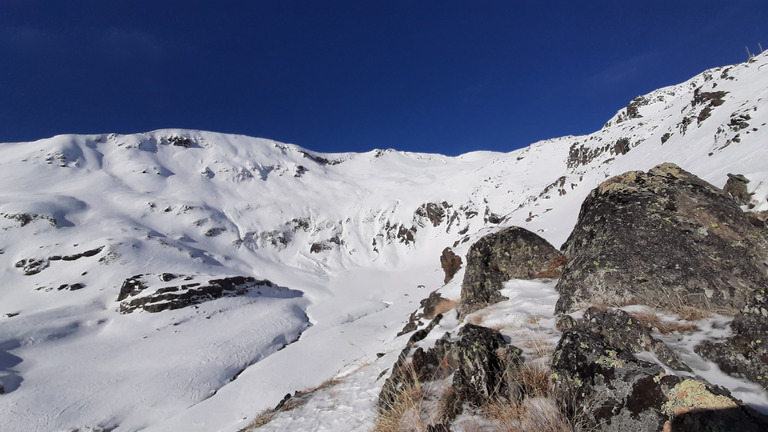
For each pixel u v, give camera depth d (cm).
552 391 373
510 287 870
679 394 278
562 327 535
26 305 7325
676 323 473
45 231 9944
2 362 4703
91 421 3519
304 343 4559
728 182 1095
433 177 15912
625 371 323
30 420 3531
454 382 457
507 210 9131
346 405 691
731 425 240
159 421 3544
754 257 548
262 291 8456
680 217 637
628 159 4522
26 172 13888
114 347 5322
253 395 3341
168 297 6681
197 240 11962
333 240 13438
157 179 15338
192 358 4862
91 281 8012
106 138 17388
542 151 10769
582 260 667
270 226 13900
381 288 9575
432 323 1028
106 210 11962
